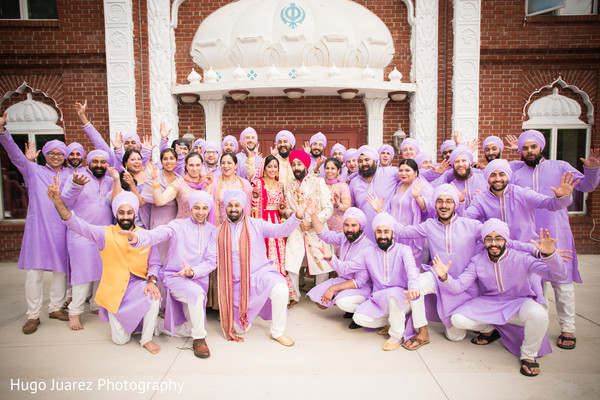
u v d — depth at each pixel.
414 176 4.37
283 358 3.46
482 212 3.99
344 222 4.05
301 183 4.70
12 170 7.51
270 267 3.94
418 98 7.40
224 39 7.21
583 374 3.17
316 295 4.20
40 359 3.47
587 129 7.44
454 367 3.29
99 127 7.29
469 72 7.17
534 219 3.85
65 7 7.05
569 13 7.22
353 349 3.63
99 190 4.36
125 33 7.02
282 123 7.66
